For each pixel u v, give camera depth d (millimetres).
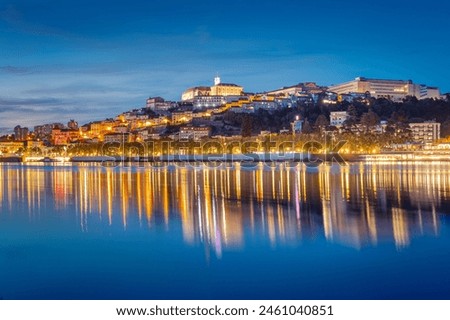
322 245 33750
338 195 67250
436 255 30516
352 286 24625
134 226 43438
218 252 32250
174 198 67000
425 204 56031
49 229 42844
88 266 29578
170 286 25359
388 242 34469
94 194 75062
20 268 29406
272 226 41750
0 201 66375
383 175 111625
